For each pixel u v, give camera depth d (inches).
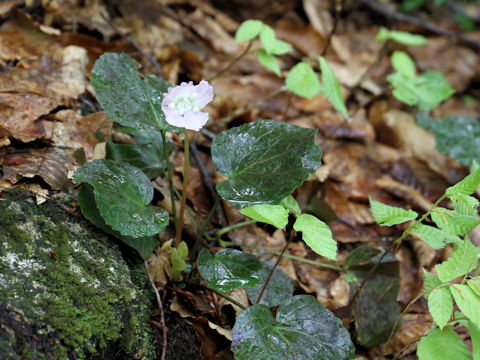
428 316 24.3
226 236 24.7
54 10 27.1
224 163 21.1
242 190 20.7
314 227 20.3
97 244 21.2
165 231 23.2
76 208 21.5
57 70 24.6
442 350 19.9
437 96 27.9
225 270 21.3
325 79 24.9
